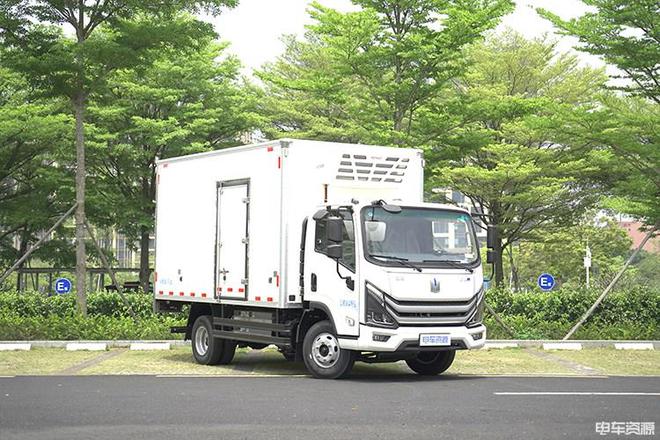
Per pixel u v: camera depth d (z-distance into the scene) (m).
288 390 11.64
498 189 32.56
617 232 43.69
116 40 19.88
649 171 21.94
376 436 8.17
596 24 20.56
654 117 20.30
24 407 9.95
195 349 15.72
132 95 33.41
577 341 18.59
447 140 24.47
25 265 39.16
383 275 12.55
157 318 20.12
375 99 25.80
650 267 56.78
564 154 32.47
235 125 36.03
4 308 20.36
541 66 35.19
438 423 8.91
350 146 14.09
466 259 13.27
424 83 24.19
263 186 14.08
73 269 35.06
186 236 15.96
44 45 19.92
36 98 20.61
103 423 8.85
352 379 13.20
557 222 36.03
